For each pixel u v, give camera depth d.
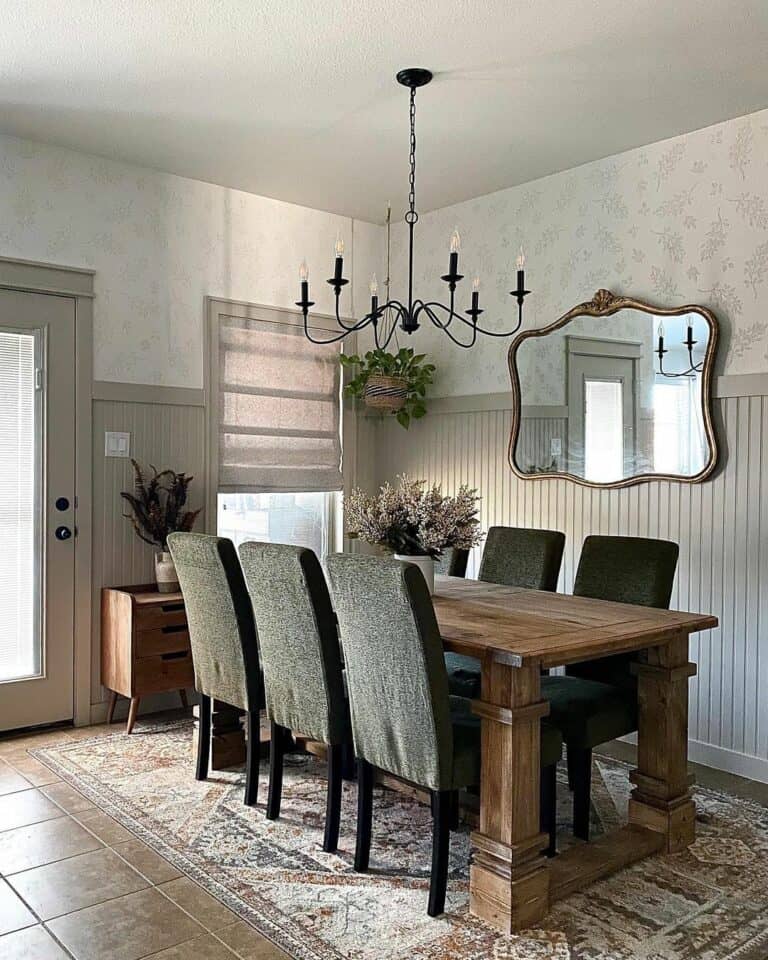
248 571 2.90
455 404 4.86
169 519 4.21
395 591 2.29
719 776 3.57
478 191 4.63
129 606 3.91
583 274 4.21
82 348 4.11
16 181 3.90
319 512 5.21
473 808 2.84
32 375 3.97
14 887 2.47
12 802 3.11
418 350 5.12
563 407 4.26
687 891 2.51
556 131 3.78
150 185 4.33
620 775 3.52
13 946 2.17
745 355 3.58
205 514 4.56
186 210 4.46
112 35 2.94
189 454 4.50
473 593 3.32
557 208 4.33
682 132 3.78
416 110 3.56
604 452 4.07
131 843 2.77
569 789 3.31
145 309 4.32
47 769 3.46
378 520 3.17
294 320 4.93
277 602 2.80
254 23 2.86
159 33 2.93
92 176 4.13
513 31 2.90
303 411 5.00
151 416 4.36
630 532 3.99
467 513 3.11
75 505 4.10
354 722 2.58
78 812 3.02
